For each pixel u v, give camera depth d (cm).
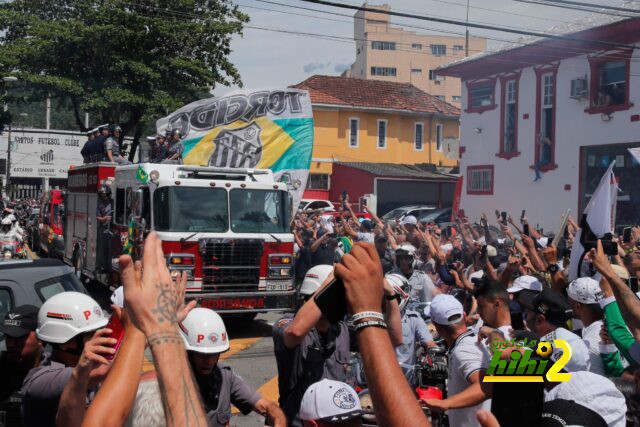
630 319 354
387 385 139
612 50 2459
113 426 172
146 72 2992
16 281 651
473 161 3125
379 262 148
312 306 425
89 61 3102
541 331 495
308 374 458
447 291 923
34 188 6938
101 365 290
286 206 1288
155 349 139
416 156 4662
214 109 1505
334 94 4528
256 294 1227
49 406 353
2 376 448
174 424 132
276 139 1512
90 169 1683
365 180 4009
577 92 2581
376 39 7981
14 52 2994
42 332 372
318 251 1316
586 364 399
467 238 1212
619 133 2452
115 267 1434
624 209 2455
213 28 3170
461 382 414
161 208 1212
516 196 2891
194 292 1189
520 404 216
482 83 3069
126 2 3017
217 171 1275
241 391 419
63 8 3212
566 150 2661
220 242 1202
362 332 144
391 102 4591
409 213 3064
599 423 220
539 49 2714
